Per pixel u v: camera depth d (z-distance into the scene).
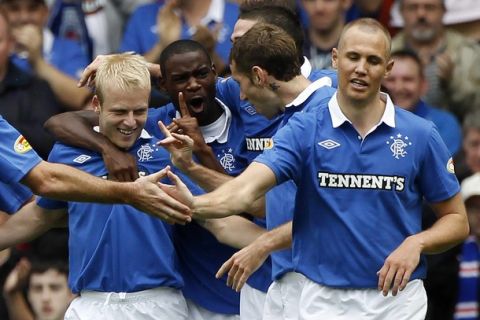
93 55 32.97
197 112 22.19
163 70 22.20
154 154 21.77
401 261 19.52
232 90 22.70
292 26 22.56
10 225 22.19
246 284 22.45
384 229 19.94
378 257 19.94
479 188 27.97
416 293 20.31
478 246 27.72
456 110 31.72
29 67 30.75
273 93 21.30
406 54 30.12
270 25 21.42
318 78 22.27
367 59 19.52
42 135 29.05
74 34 32.84
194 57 22.02
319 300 20.19
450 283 27.66
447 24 33.16
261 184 19.50
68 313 22.17
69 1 33.00
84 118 22.00
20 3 31.30
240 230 21.80
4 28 29.38
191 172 20.39
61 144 21.81
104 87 21.17
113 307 21.77
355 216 19.91
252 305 22.48
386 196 19.91
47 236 27.75
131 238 21.70
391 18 32.88
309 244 20.19
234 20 31.28
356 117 19.88
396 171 19.88
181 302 22.14
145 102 21.31
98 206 21.73
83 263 21.83
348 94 19.62
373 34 19.53
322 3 30.97
